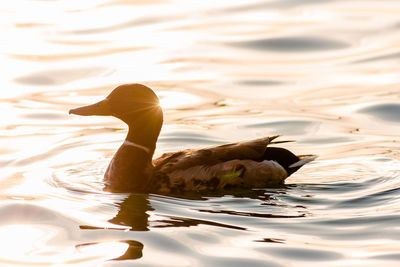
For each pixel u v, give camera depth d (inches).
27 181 500.4
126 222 423.2
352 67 792.3
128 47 844.0
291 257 373.4
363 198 467.2
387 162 538.3
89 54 820.0
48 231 410.0
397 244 387.9
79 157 556.7
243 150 503.8
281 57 824.3
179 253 377.1
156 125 497.7
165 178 486.0
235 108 680.4
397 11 960.3
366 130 622.5
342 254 376.5
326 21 924.0
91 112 501.7
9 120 642.2
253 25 916.6
